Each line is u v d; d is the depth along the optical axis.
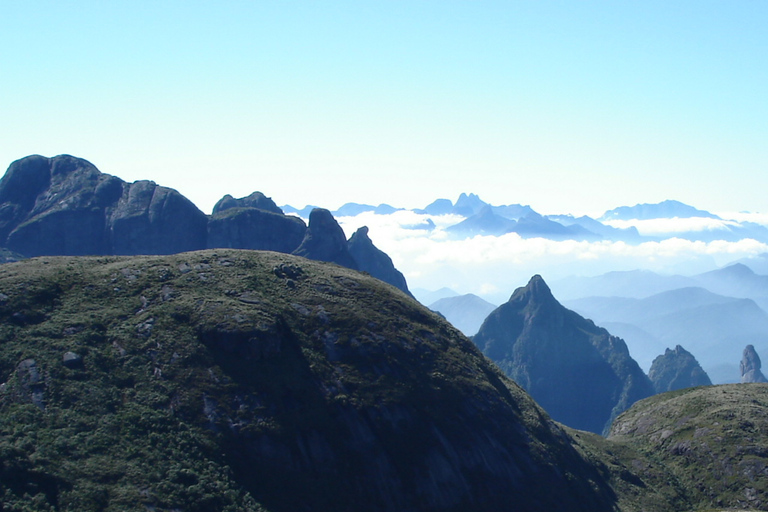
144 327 90.88
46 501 64.25
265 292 105.19
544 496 93.81
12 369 80.00
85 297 95.69
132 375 84.00
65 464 69.00
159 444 76.12
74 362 82.44
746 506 108.94
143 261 109.12
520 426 103.56
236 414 82.81
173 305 95.62
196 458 76.62
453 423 95.88
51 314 90.31
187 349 88.31
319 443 84.38
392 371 98.31
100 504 66.06
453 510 85.69
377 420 90.69
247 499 74.75
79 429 74.50
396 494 84.00
